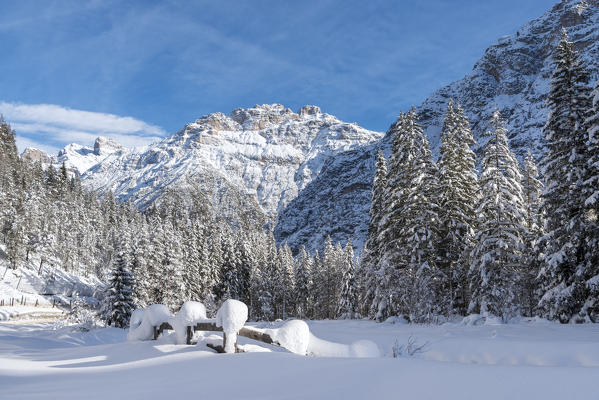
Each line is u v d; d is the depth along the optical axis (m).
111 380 4.55
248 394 3.38
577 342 8.89
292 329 6.71
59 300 74.31
